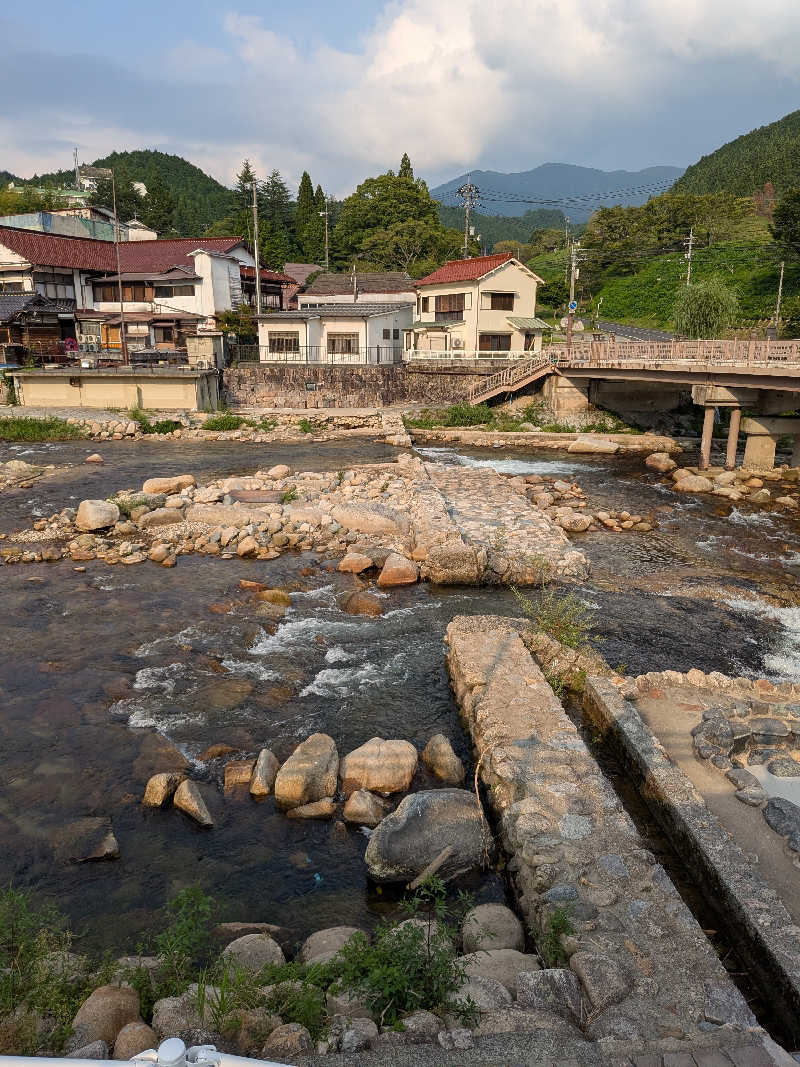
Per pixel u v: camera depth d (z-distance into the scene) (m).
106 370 41.91
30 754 10.05
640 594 16.88
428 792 8.23
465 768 9.81
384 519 20.47
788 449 36.59
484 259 52.84
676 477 29.81
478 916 6.75
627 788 9.10
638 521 23.31
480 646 12.09
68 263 54.56
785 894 6.72
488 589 16.88
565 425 41.19
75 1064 2.81
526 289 50.72
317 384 47.03
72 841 8.38
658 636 14.48
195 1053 2.90
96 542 19.61
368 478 27.02
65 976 5.75
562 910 6.29
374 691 11.97
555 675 11.98
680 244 98.25
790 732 9.41
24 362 46.97
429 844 7.69
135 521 21.30
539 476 30.81
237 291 58.38
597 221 103.75
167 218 104.56
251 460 32.47
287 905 7.53
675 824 7.84
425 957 5.66
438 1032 4.99
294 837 8.58
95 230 67.94
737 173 143.75
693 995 5.38
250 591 16.44
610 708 10.14
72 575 17.31
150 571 17.67
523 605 14.52
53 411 41.56
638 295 88.12
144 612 15.09
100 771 9.71
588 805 7.87
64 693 11.70
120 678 12.19
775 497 26.69
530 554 18.27
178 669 12.56
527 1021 5.08
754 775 8.70
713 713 10.00
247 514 21.17
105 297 56.47
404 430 40.22
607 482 29.95
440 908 6.22
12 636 13.82
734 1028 5.02
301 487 24.75
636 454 36.31
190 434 38.69
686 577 18.16
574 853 7.08
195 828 8.73
